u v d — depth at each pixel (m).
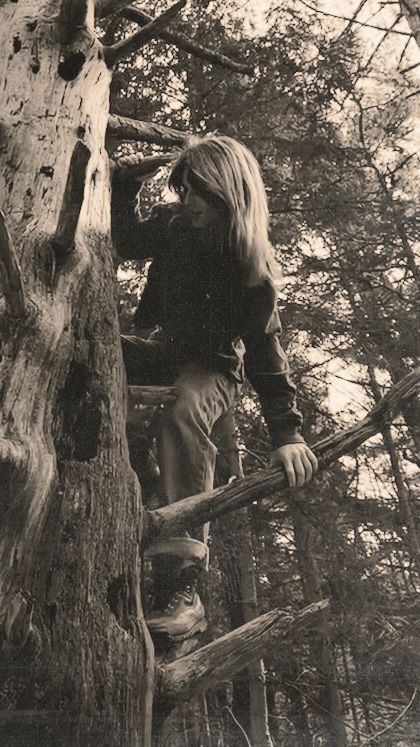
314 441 7.62
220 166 2.56
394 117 8.11
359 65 7.46
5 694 1.58
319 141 7.24
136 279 6.93
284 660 6.97
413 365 7.50
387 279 8.20
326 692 7.33
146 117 6.72
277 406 2.49
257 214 2.60
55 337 1.80
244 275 2.57
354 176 7.74
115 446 2.00
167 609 2.30
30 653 1.60
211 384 2.58
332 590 7.25
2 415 1.63
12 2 2.67
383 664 6.89
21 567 1.60
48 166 2.16
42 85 2.38
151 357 2.63
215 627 6.97
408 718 6.67
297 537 7.66
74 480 1.86
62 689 1.67
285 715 7.35
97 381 1.98
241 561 6.98
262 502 7.49
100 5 3.12
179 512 2.15
